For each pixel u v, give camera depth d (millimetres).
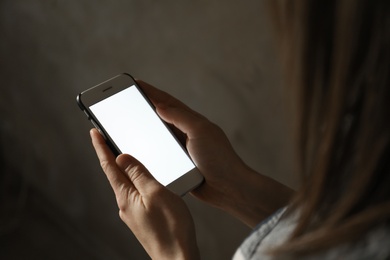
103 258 2010
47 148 2018
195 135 891
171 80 1432
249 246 452
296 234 398
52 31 1707
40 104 1934
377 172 356
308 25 350
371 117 343
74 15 1591
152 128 964
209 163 885
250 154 1348
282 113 1204
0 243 2115
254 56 1187
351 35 331
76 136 1858
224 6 1182
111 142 943
